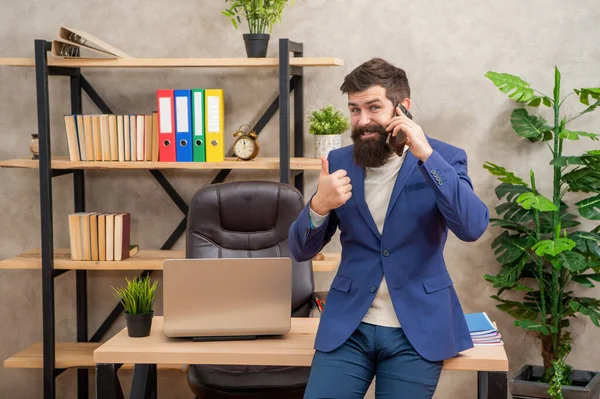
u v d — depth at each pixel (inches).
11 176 160.9
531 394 140.8
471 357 85.5
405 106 84.9
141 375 98.9
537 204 131.1
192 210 126.0
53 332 144.6
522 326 138.5
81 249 144.3
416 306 83.6
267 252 126.0
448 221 81.0
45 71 139.3
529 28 148.2
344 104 153.8
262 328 95.5
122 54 143.9
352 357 84.8
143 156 144.8
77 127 144.6
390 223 84.4
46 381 144.5
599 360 151.5
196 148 143.1
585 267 134.9
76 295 160.6
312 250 89.0
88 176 159.9
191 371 114.0
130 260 144.9
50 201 142.6
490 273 154.1
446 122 151.7
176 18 155.3
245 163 140.6
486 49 149.4
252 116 156.1
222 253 125.1
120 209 160.2
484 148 151.4
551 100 147.8
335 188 82.7
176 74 156.5
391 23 151.0
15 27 157.5
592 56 146.9
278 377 110.0
